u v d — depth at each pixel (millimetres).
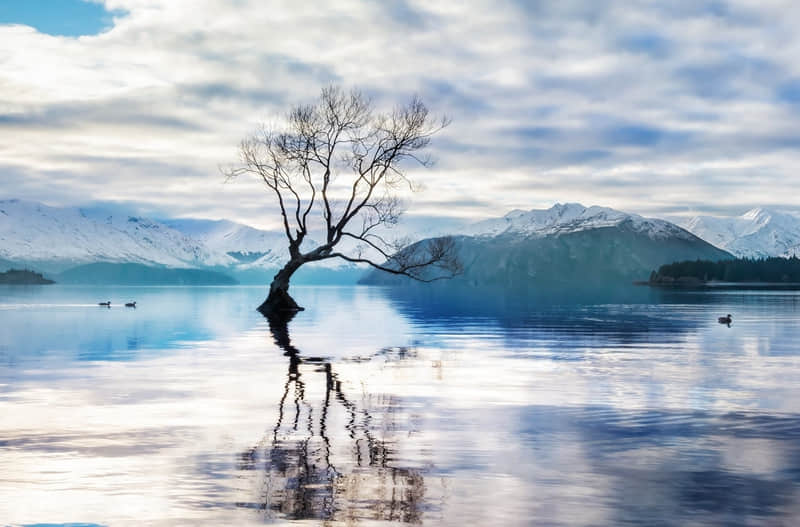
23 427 14148
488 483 10250
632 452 12133
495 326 47906
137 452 12062
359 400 17656
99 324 49406
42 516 8820
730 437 13367
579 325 48312
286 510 9031
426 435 13492
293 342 35344
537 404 17109
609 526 8523
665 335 39281
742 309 74188
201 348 31828
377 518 8742
